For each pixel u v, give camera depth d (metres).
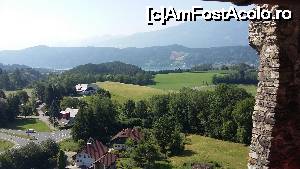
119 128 104.50
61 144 102.00
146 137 88.75
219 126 90.31
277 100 10.24
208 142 87.44
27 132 118.19
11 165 78.62
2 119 126.06
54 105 133.50
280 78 10.23
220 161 74.62
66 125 125.00
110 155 82.62
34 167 80.75
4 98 137.12
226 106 90.06
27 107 138.88
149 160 76.44
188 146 85.62
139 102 110.38
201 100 96.00
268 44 10.46
